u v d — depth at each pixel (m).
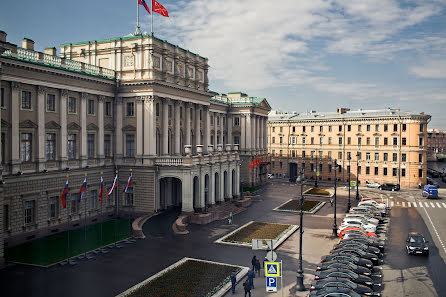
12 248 39.56
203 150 71.56
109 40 57.38
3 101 40.06
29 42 46.81
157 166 54.19
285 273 33.81
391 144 100.19
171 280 31.22
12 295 27.61
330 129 110.38
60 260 35.69
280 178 117.94
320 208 67.75
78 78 49.47
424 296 29.22
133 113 56.22
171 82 59.38
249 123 94.69
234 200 67.88
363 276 30.41
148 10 57.03
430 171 136.50
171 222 50.66
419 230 51.81
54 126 46.53
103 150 54.78
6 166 40.28
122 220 54.41
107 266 34.59
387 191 92.75
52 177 45.50
